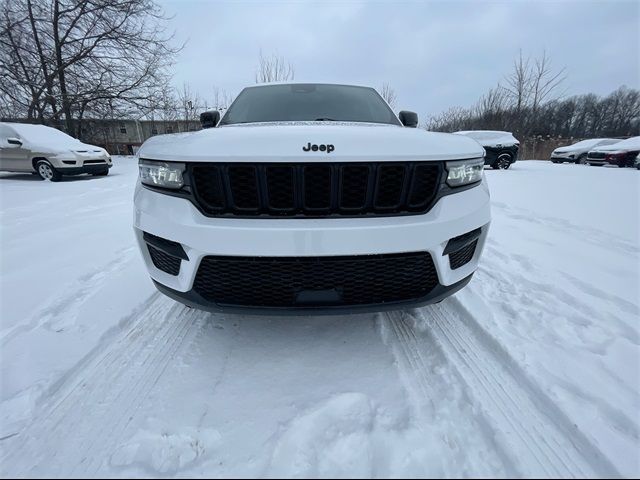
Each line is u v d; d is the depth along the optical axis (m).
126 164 12.01
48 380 1.42
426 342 1.71
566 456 1.11
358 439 1.16
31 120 14.09
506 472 1.06
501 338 1.67
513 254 2.93
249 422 1.24
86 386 1.42
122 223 4.01
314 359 1.58
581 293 2.18
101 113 14.91
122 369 1.52
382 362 1.56
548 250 3.04
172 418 1.26
